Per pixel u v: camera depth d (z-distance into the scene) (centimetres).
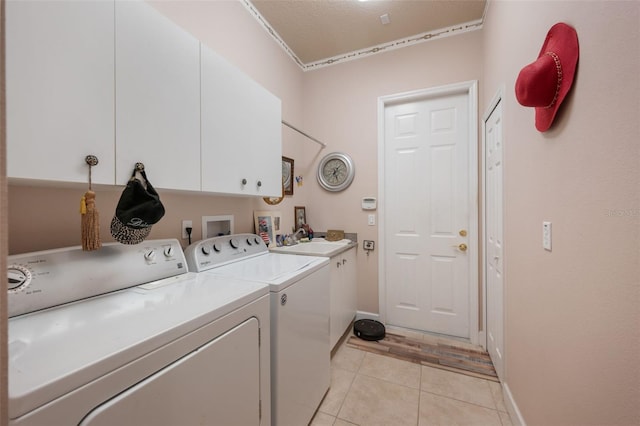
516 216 136
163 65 101
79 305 82
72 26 74
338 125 271
